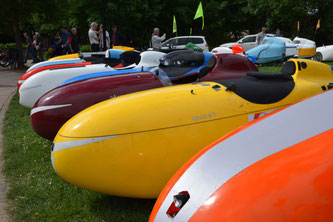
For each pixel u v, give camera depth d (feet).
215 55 16.39
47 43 99.04
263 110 10.35
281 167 5.19
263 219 4.63
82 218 9.68
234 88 10.27
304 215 4.49
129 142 8.57
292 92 11.30
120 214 9.64
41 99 13.88
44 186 11.89
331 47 53.62
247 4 101.96
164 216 5.85
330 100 6.89
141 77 14.65
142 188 8.91
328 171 4.79
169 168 8.86
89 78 15.40
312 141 5.58
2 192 11.72
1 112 24.91
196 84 11.10
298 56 51.65
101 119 8.85
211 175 5.82
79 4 83.87
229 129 9.60
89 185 8.91
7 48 60.03
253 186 5.08
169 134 8.82
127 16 82.38
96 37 41.47
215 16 100.83
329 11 89.15
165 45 61.52
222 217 4.91
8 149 16.08
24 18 60.80
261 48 46.42
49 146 16.24
